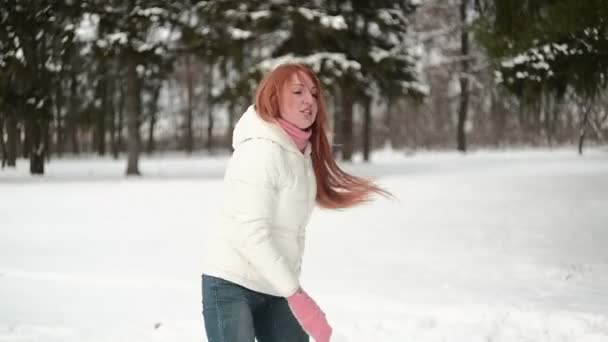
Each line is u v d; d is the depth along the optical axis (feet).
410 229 31.78
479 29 25.20
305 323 7.39
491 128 137.90
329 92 69.87
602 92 30.73
